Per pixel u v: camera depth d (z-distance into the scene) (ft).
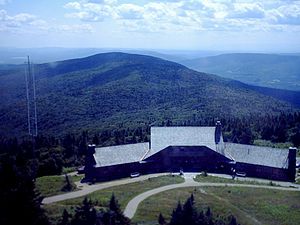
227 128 574.15
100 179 368.27
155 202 280.51
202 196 296.92
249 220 247.70
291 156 378.12
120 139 526.16
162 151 400.06
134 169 392.06
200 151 402.52
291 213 265.75
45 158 431.84
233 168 395.55
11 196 158.30
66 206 261.44
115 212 224.74
